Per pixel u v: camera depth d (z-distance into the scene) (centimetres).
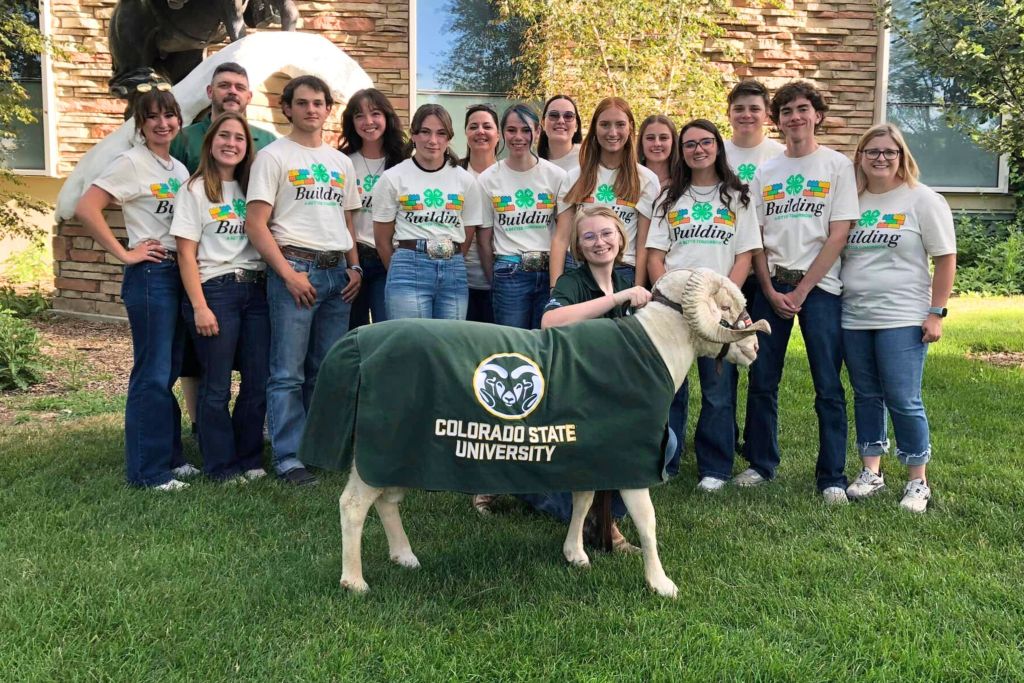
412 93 1220
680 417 498
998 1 812
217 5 802
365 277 539
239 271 483
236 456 509
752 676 289
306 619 323
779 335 484
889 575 366
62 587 339
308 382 530
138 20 858
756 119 504
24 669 283
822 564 378
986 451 543
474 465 317
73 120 1236
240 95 521
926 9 786
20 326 752
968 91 811
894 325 450
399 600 342
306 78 482
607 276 385
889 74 1347
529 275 471
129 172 469
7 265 1367
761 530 428
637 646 307
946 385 713
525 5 1048
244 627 316
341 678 284
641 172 469
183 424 633
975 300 1227
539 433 317
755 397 499
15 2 1188
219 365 487
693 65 1064
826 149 467
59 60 1216
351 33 1202
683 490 491
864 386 472
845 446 480
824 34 1259
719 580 363
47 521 417
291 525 428
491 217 489
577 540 382
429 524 436
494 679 288
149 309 472
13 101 1143
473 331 326
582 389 322
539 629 318
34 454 535
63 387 723
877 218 453
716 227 455
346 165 507
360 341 327
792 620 327
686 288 334
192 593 340
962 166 1383
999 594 345
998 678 286
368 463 320
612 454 324
